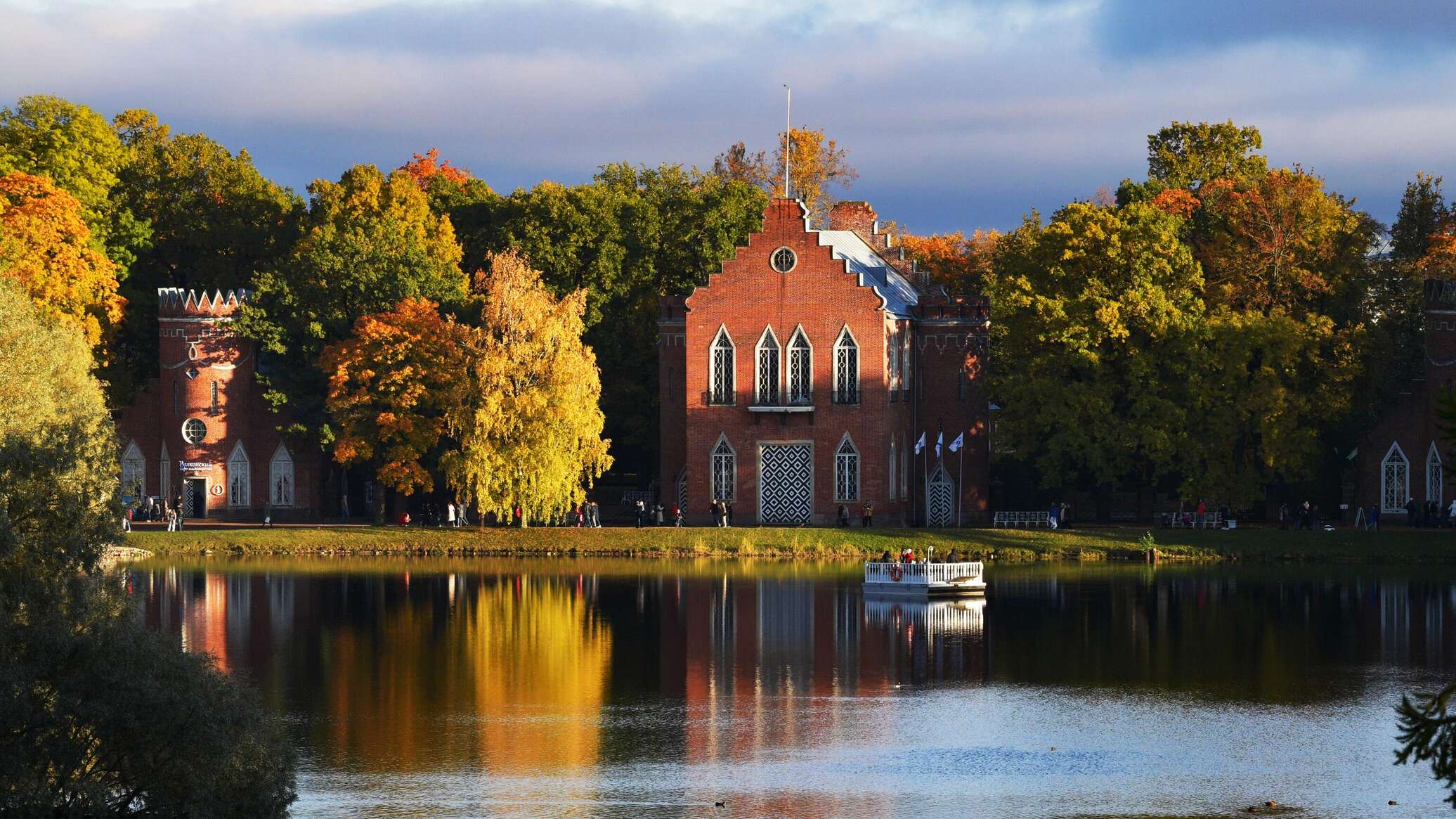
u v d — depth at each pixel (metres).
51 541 121.25
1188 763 165.25
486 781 157.50
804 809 148.62
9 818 107.44
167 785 113.56
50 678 113.12
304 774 159.88
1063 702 193.50
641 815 146.38
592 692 199.12
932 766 164.25
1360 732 178.38
